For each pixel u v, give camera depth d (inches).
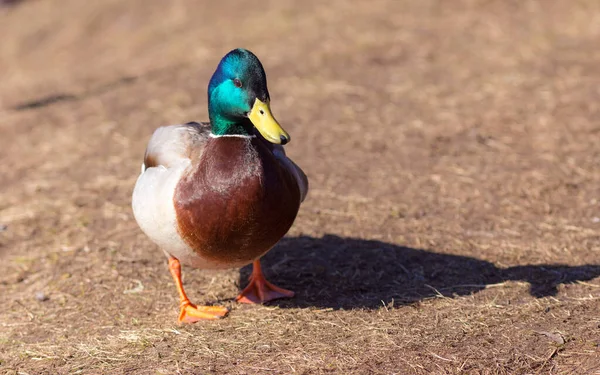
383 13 797.9
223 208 264.4
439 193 421.1
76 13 1001.5
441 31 726.5
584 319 282.8
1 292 349.1
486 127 509.0
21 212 438.6
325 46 714.8
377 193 425.7
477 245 359.9
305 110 569.0
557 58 629.6
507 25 724.7
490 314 290.7
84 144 546.9
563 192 411.5
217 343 280.1
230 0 932.6
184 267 353.7
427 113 543.2
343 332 282.2
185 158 275.4
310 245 369.4
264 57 703.7
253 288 321.7
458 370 252.2
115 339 291.1
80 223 415.5
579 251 347.3
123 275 350.9
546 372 250.5
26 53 929.5
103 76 745.0
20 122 619.2
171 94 639.8
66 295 337.7
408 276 333.1
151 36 869.8
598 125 493.4
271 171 269.9
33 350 289.4
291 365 259.9
